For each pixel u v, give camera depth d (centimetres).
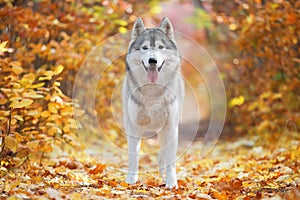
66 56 770
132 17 1057
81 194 466
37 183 522
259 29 920
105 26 923
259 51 1010
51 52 768
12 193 454
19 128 666
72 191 486
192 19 1495
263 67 1141
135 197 485
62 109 642
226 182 552
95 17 893
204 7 1559
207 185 571
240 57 1345
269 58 995
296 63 1041
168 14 1848
